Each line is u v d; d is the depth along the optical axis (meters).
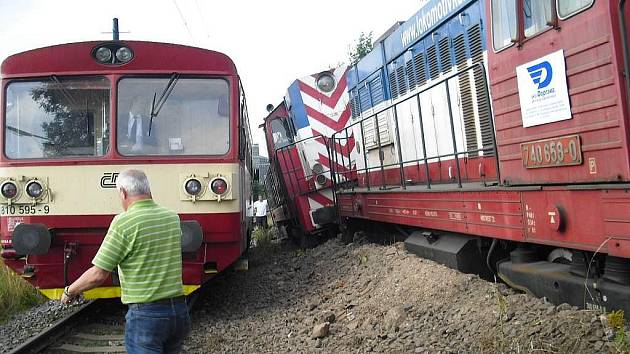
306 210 12.61
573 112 4.44
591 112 4.27
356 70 11.31
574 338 4.21
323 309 7.19
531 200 5.00
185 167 7.25
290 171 13.09
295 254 12.61
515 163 5.22
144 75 7.39
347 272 8.57
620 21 3.95
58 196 7.12
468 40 6.93
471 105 6.91
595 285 4.47
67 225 7.09
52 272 7.21
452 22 7.32
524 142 5.06
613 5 4.04
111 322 7.34
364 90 10.80
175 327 3.85
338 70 13.03
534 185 4.97
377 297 6.87
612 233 4.09
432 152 8.09
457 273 6.36
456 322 5.38
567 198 4.54
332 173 11.49
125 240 3.71
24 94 7.36
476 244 6.65
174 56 7.41
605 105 4.12
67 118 7.34
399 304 6.32
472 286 5.96
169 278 3.83
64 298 3.73
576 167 4.46
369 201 9.38
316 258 10.86
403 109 8.98
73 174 7.14
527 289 5.36
